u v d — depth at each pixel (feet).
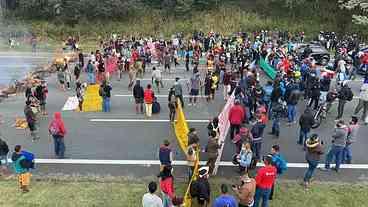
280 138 61.87
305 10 160.56
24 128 64.95
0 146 50.62
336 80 82.28
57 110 73.46
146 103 69.97
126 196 46.44
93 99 74.18
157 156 55.98
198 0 159.84
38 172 51.47
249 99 65.77
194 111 73.41
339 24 154.61
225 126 53.47
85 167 52.95
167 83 91.86
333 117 71.61
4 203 44.70
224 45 116.57
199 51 112.98
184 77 97.60
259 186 41.45
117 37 136.26
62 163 53.88
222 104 77.51
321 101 69.51
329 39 134.51
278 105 63.10
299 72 81.00
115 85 90.22
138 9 157.99
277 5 163.02
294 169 52.90
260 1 164.86
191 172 48.44
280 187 48.55
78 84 72.79
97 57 94.07
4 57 117.70
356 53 104.63
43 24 151.33
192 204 41.47
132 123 67.62
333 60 109.29
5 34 142.92
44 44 137.90
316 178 50.88
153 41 121.39
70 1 153.89
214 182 49.11
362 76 99.76
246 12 159.33
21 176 46.39
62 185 48.65
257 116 53.83
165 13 157.69
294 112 67.31
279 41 124.57
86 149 57.88
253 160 51.19
